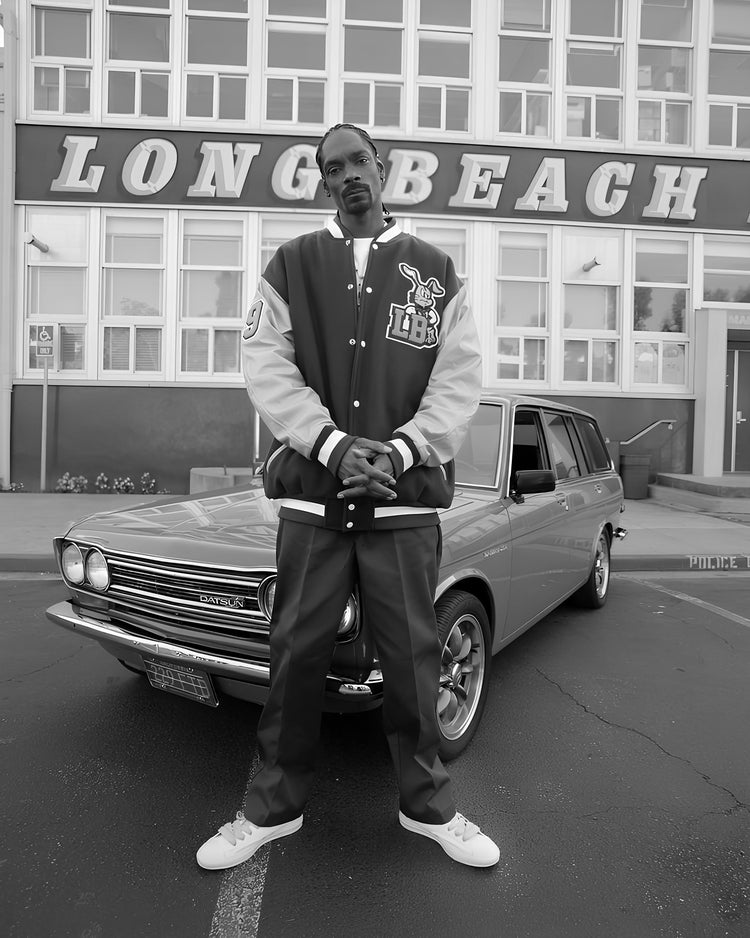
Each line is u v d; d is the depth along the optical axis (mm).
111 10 11375
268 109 11695
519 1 12016
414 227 11867
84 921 1932
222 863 2141
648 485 11945
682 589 6207
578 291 12211
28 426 11414
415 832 2275
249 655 2504
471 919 1961
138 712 3297
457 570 2834
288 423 1970
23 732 3084
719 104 12352
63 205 11359
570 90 12078
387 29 11773
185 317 11602
